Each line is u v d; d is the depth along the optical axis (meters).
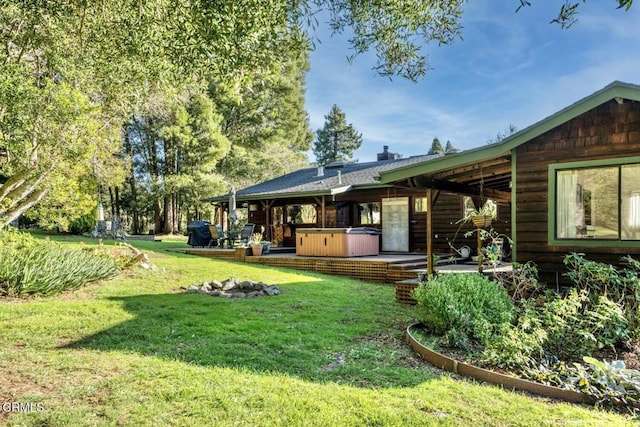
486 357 4.25
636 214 5.65
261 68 3.43
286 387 3.37
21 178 6.70
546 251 6.28
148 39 4.00
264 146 30.25
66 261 7.00
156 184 25.55
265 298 7.21
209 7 2.79
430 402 3.22
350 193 15.23
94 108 6.40
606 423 2.94
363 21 3.54
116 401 3.00
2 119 5.34
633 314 4.80
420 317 5.64
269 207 16.62
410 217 13.91
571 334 4.54
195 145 25.17
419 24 3.50
